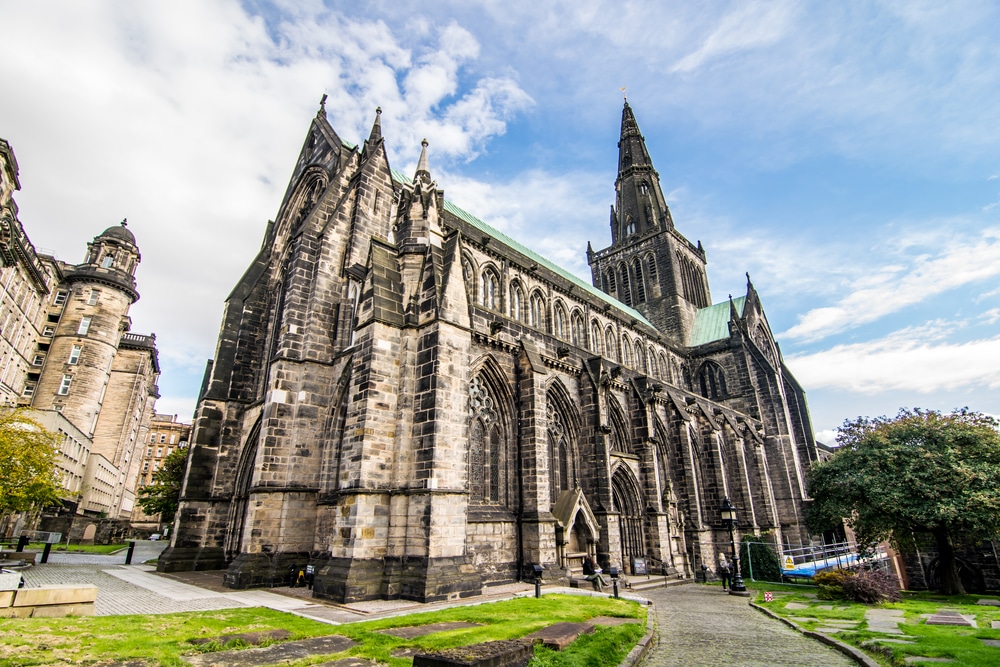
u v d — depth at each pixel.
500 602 22.97
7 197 66.94
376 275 30.45
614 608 22.66
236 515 37.56
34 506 64.69
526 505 33.88
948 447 37.97
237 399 41.03
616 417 46.81
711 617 24.78
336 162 45.00
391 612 20.73
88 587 17.56
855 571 34.22
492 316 38.84
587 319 59.81
